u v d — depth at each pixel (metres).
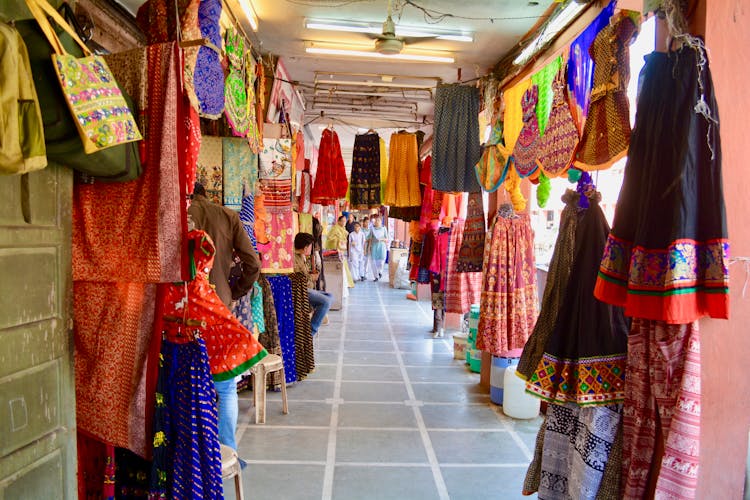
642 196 1.86
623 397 2.19
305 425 3.90
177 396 2.06
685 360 1.77
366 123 8.95
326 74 5.77
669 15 1.76
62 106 1.51
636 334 1.99
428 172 6.39
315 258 7.35
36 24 1.49
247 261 3.18
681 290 1.69
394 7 3.82
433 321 7.37
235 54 2.76
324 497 2.88
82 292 2.03
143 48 1.96
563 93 2.81
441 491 2.98
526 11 3.81
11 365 1.51
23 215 1.57
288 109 6.20
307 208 6.98
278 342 4.33
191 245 2.08
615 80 2.38
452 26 4.14
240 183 3.43
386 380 5.04
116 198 1.97
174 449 2.05
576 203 2.70
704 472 1.86
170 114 1.93
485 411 4.28
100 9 2.57
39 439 1.62
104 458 2.18
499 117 4.34
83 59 1.53
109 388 2.01
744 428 1.86
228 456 2.46
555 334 2.43
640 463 1.96
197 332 2.10
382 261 13.67
